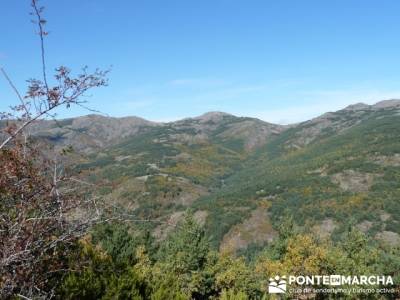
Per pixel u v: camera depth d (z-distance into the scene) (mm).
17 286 5449
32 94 5051
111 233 25969
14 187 5320
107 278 9000
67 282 8070
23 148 5422
